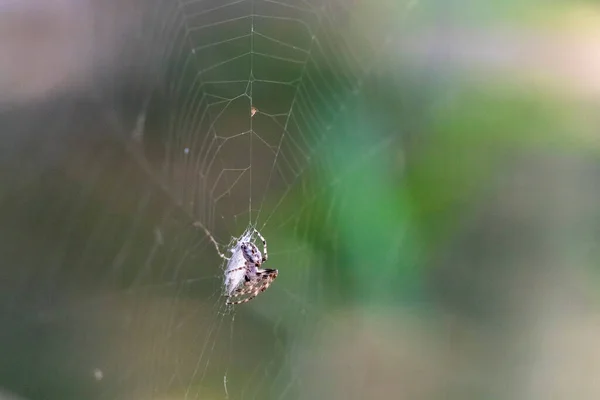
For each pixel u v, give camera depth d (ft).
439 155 0.93
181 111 0.83
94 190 0.77
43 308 0.76
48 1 0.76
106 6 0.78
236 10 0.85
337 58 0.91
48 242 0.76
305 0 0.89
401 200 0.93
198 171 0.85
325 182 0.92
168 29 0.81
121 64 0.79
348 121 0.92
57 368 0.76
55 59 0.76
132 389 0.80
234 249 0.89
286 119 0.89
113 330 0.79
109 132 0.78
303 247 0.92
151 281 0.82
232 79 0.85
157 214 0.82
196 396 0.86
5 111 0.73
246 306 0.93
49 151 0.75
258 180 0.89
